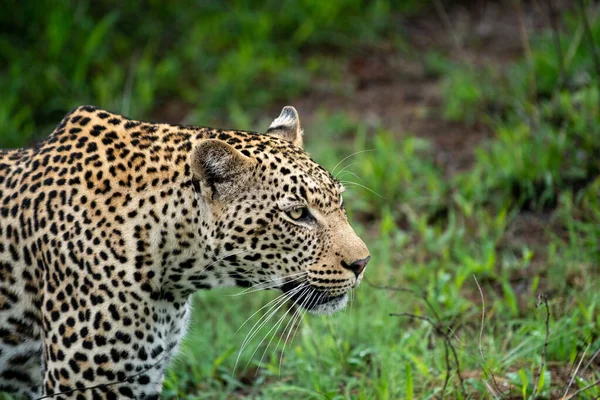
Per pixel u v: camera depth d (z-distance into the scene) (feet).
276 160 27.55
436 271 41.60
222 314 39.34
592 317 36.14
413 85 62.23
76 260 27.09
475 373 33.71
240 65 61.31
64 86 58.13
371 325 37.50
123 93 59.06
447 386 32.60
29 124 54.70
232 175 27.07
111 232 27.17
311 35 67.82
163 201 27.40
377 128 56.08
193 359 36.68
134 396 28.12
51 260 27.45
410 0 73.31
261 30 65.36
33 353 29.40
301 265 27.86
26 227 27.94
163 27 66.39
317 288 27.99
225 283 28.68
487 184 46.85
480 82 57.93
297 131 30.86
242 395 35.91
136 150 27.94
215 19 66.49
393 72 64.23
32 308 28.58
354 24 69.36
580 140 46.98
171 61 61.77
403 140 54.13
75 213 27.32
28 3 63.16
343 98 61.16
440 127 55.77
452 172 50.44
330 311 28.68
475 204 46.26
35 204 27.84
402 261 42.86
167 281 28.04
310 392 32.91
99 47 61.82
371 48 67.56
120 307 27.07
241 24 66.03
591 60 54.49
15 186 28.48
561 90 52.37
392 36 68.95
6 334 28.91
